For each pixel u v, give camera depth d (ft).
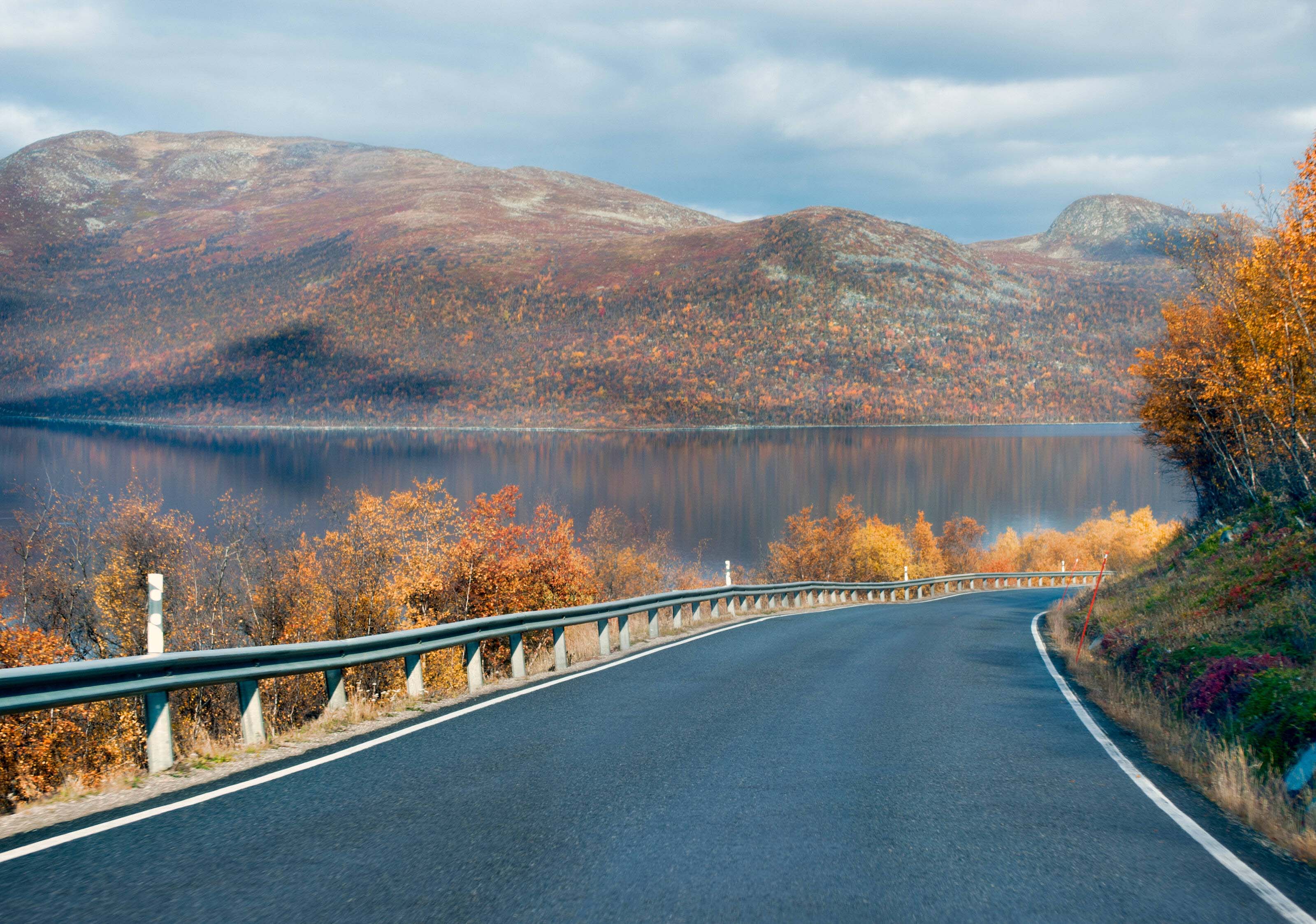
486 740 24.30
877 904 12.93
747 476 620.90
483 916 12.22
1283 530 54.70
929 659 47.16
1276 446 68.59
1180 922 12.46
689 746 23.98
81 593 78.38
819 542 276.62
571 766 21.39
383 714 28.30
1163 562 82.58
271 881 13.47
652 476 596.70
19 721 34.14
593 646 49.93
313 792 18.81
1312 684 24.23
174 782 19.67
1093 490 575.38
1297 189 55.11
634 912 12.44
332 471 506.07
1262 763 21.45
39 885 13.16
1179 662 34.88
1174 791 20.24
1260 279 63.16
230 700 53.06
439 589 76.95
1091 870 14.67
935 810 18.20
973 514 479.41
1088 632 59.36
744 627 64.49
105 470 381.40
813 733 26.20
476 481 491.72
